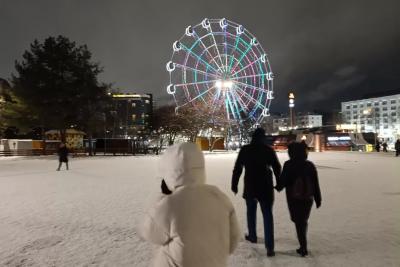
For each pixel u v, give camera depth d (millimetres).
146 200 10711
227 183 14977
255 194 5699
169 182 2398
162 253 2307
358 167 22703
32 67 40469
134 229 7156
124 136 83750
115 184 14969
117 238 6531
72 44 42375
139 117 141375
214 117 46719
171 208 2250
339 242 6160
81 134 52094
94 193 12320
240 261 5277
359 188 12898
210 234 2301
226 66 37062
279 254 5578
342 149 55062
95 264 5223
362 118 149250
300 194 5371
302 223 5480
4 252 5832
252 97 38031
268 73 38656
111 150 51656
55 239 6531
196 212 2273
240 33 37812
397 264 5102
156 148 51750
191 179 2357
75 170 22797
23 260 5441
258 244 6082
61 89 40531
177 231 2219
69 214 8727
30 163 31250
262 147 5824
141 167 25328
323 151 54469
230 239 2545
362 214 8383
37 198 11344
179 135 62094
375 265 5070
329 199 10516
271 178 5781
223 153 52156
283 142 55312
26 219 8227
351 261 5234
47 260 5422
